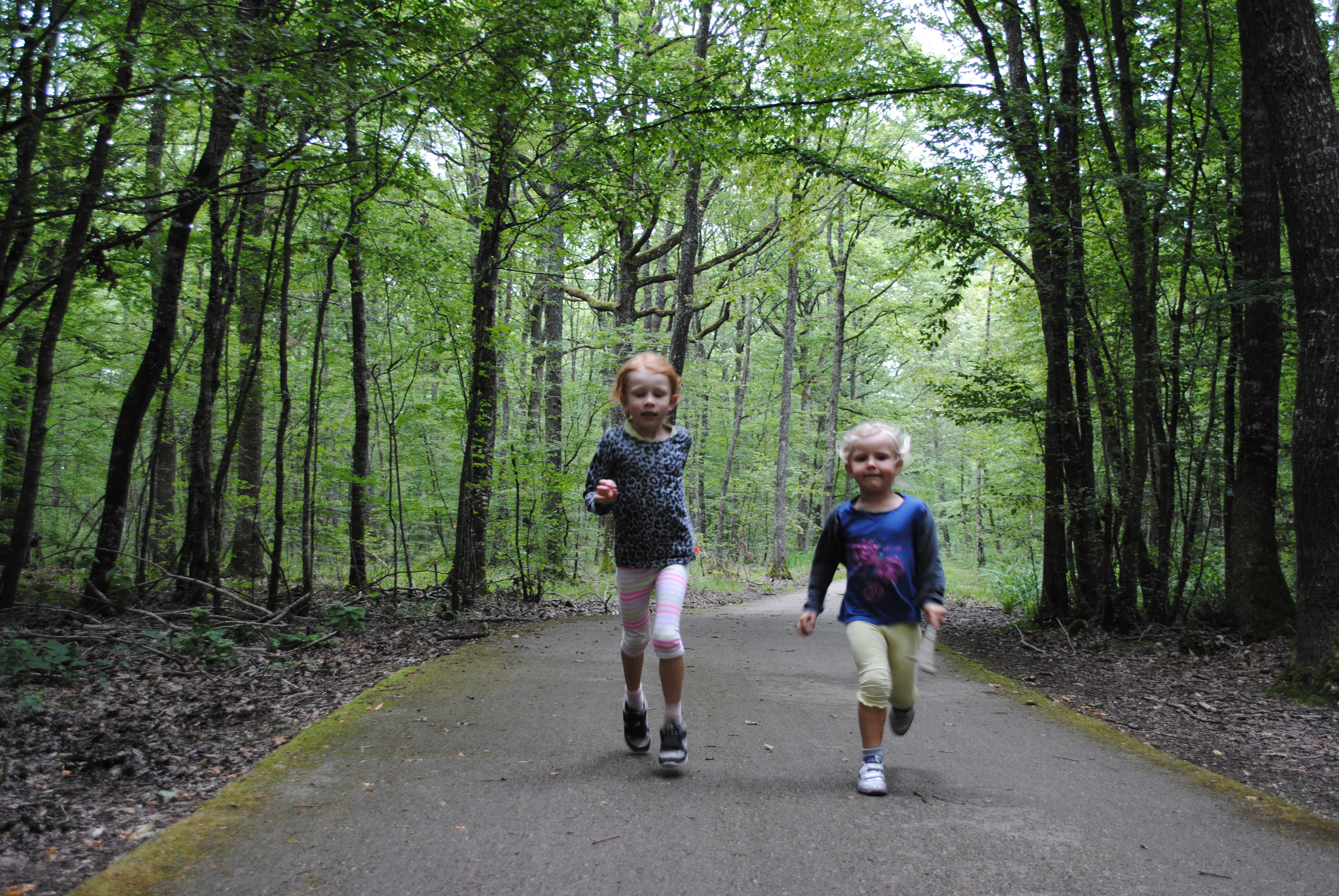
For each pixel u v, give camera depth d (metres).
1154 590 8.39
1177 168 8.56
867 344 29.17
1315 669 5.54
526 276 14.64
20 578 8.76
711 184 16.44
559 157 9.02
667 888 2.29
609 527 15.31
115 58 5.67
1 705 4.18
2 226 5.71
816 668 6.00
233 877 2.31
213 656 5.49
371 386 12.72
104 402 14.41
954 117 8.59
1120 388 8.82
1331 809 3.30
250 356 8.75
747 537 28.36
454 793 3.04
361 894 2.23
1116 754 3.82
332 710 4.38
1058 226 8.41
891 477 3.23
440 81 6.83
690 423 27.69
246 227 9.03
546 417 15.97
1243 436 7.61
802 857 2.52
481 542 10.47
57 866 2.39
